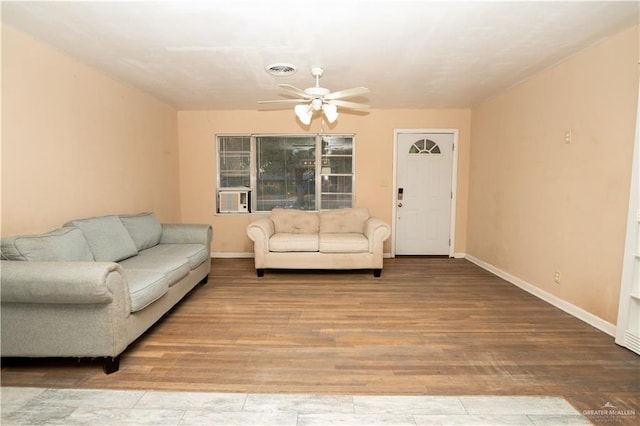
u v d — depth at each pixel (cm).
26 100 258
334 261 428
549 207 338
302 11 222
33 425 168
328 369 220
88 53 294
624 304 245
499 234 436
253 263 507
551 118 334
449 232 544
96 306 207
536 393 195
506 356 235
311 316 306
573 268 305
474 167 511
